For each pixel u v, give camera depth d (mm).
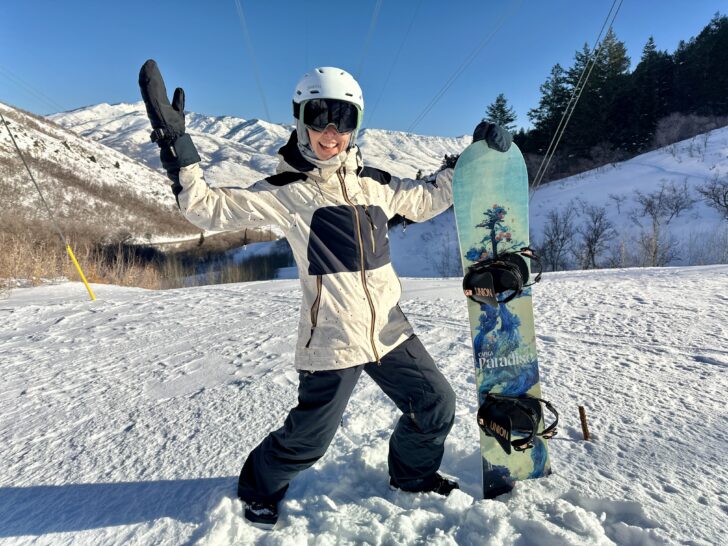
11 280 10141
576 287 6422
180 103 1552
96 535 1817
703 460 2045
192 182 1518
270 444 1776
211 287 9344
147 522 1867
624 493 1836
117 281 12289
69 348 4859
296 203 1661
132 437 2648
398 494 1935
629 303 5184
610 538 1617
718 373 3057
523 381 1977
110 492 2104
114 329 5629
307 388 1695
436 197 1987
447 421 1762
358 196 1718
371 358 1681
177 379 3637
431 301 6113
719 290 5598
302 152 1690
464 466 2154
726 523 1636
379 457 2199
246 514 1825
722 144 27969
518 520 1674
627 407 2613
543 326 4434
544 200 28547
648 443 2215
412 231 31062
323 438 1720
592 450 2180
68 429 2840
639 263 18609
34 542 1800
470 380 3197
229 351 4340
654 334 3969
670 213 21750
